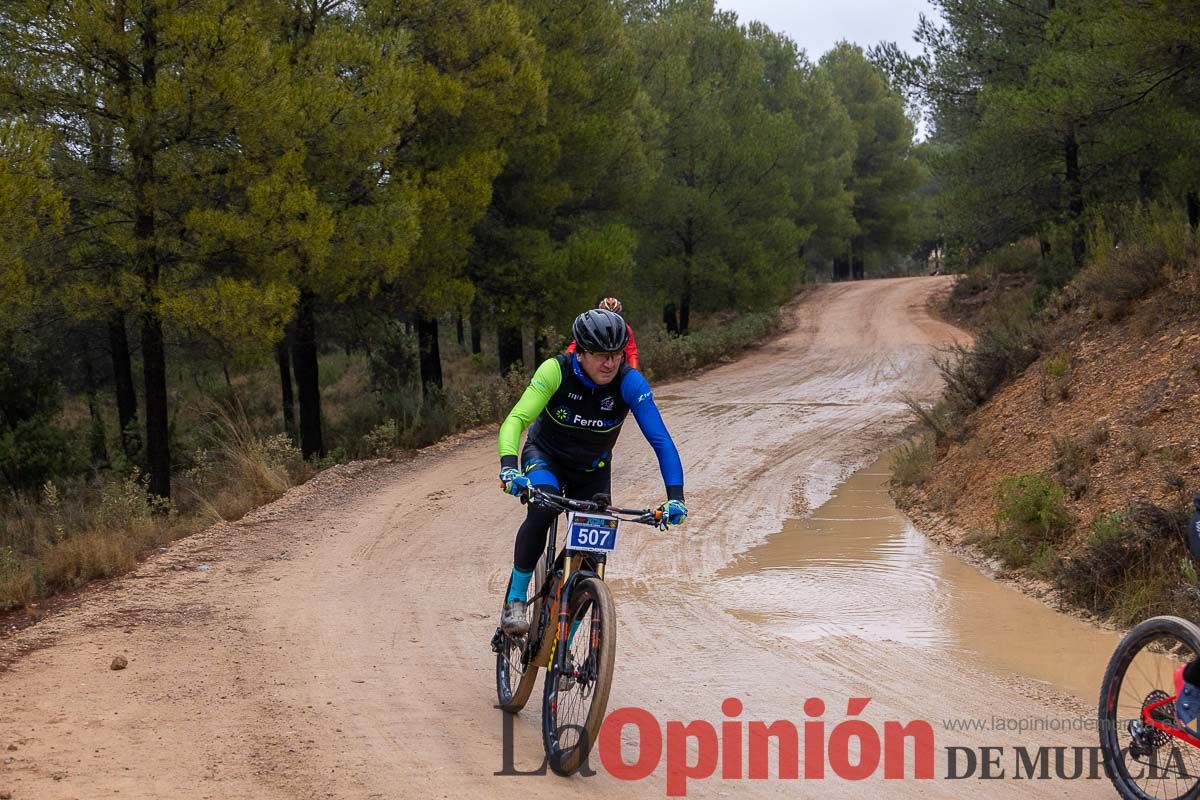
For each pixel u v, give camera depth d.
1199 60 14.31
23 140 10.97
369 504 11.52
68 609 7.18
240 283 13.95
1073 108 17.20
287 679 5.51
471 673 5.70
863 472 13.57
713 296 33.03
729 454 14.71
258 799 3.85
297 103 14.33
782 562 8.79
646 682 5.51
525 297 21.73
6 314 13.34
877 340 35.28
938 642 6.31
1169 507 7.20
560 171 22.56
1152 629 3.95
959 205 25.48
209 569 8.48
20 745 4.37
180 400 28.36
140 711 4.91
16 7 12.62
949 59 25.34
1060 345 11.50
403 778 4.12
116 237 13.30
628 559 8.98
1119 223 13.75
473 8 18.31
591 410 4.46
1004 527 8.93
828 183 48.31
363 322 20.16
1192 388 8.41
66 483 17.81
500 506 11.27
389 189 16.80
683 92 30.88
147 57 13.27
